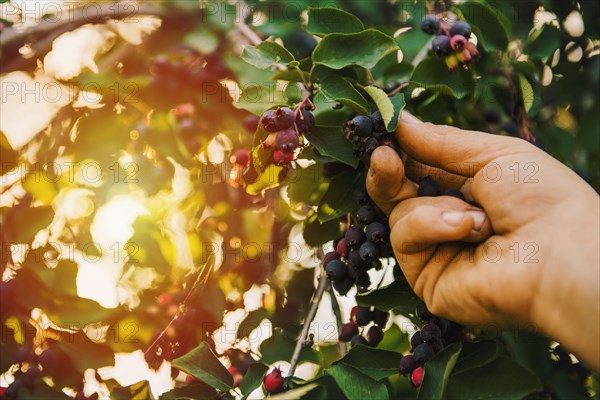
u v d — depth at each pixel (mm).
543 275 432
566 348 431
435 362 463
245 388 501
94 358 568
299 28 655
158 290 615
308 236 554
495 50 578
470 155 458
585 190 443
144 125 622
